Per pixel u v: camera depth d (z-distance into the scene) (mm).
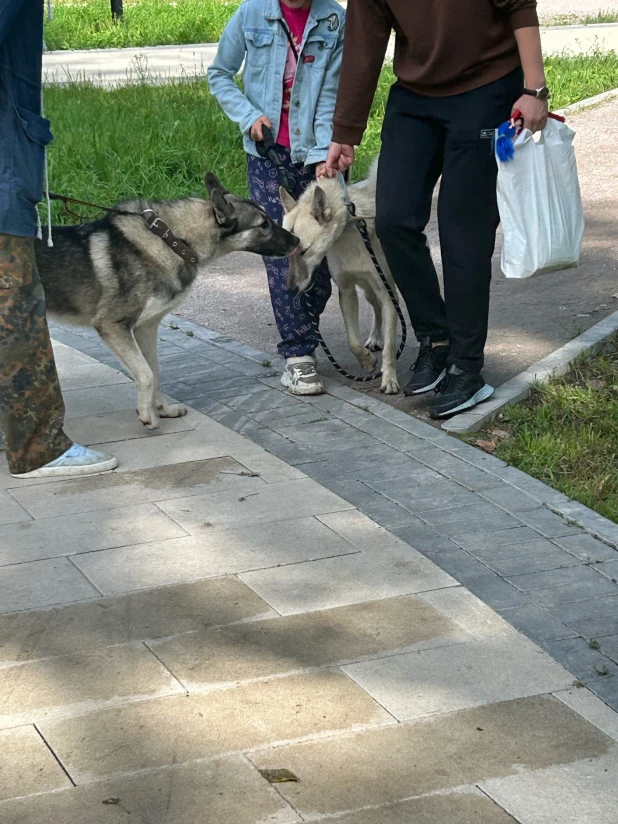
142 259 4555
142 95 12508
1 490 4184
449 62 4453
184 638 3094
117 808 2408
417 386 5059
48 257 4477
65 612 3248
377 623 3162
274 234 4797
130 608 3266
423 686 2855
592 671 2924
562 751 2600
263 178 5223
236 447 4570
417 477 4219
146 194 9367
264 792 2455
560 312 6371
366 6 4645
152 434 4742
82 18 21016
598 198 9336
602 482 4176
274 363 5699
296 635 3104
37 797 2443
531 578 3422
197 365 5699
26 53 3861
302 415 4930
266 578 3439
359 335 5703
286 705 2773
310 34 4973
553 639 3074
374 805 2416
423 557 3561
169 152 10055
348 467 4332
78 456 4320
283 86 5039
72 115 11102
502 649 3023
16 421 4188
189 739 2641
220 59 5188
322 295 5344
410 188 4668
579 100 13562
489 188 4602
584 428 4691
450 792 2457
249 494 4090
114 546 3680
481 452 4441
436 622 3166
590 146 11320
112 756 2580
